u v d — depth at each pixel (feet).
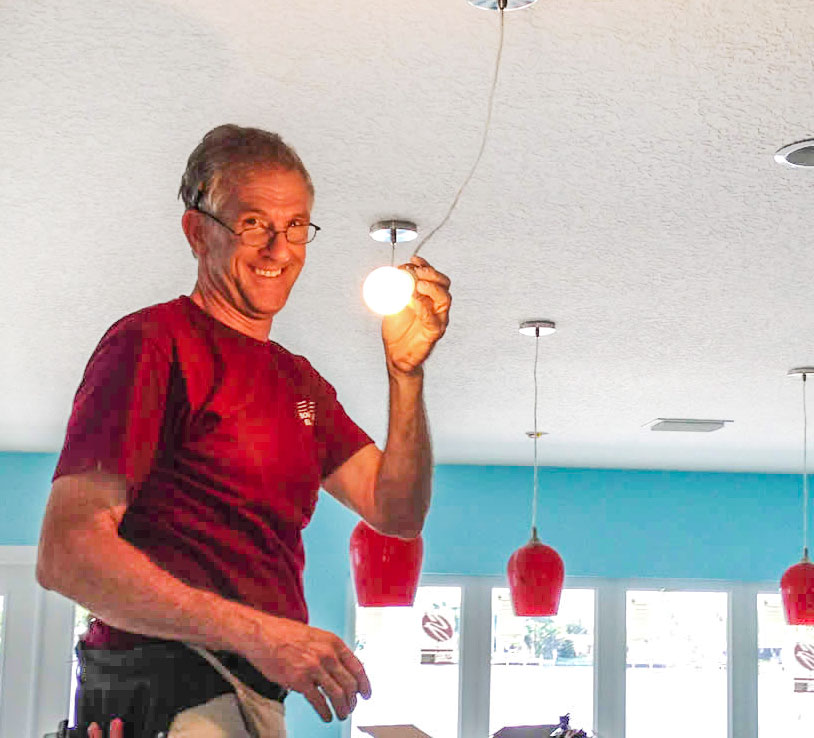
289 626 2.92
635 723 21.39
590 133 6.50
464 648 21.27
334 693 2.91
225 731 3.10
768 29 5.28
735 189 7.38
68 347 12.01
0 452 20.38
